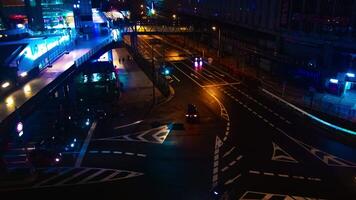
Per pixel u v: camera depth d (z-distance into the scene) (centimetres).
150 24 10031
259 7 7762
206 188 3238
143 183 3341
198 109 5425
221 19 9900
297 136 4409
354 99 5550
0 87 4284
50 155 3756
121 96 6294
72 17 8269
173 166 3672
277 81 6775
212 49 9975
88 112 5344
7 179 3378
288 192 3180
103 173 3547
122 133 4597
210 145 4166
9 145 3622
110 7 15862
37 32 7306
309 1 6144
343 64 5794
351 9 5366
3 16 7419
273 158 3831
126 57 9750
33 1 7694
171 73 7575
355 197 3108
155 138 4406
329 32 5850
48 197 3125
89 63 6575
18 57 5612
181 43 11075
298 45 6694
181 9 13312
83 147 4188
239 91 6344
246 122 4881
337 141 4266
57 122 4866
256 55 7850
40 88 4438
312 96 5341
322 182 3353
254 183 3331
